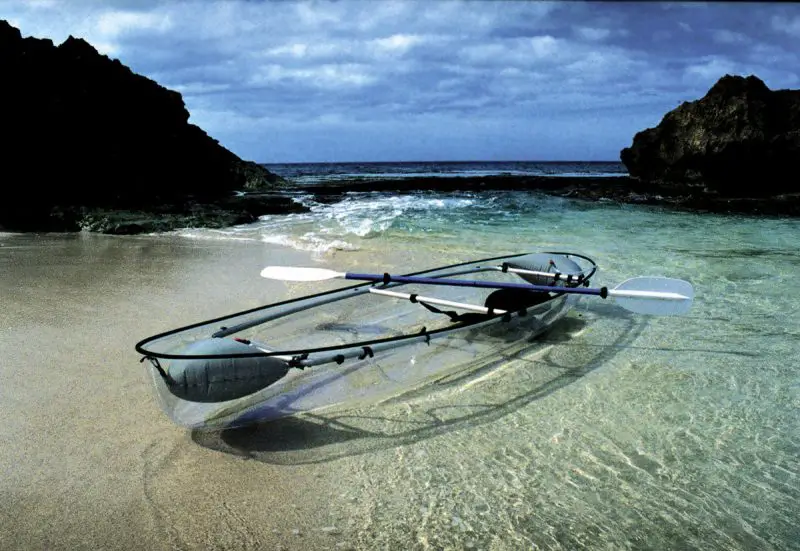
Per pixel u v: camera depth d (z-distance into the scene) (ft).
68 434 11.10
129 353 14.92
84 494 9.41
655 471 10.37
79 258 26.73
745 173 61.77
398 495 9.63
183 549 8.30
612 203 54.65
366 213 46.78
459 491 9.75
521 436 11.49
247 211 45.06
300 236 34.19
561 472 10.31
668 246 30.96
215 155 60.80
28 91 41.27
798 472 10.34
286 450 10.85
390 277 16.65
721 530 8.87
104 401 12.39
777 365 14.89
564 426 11.88
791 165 60.03
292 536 8.64
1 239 32.22
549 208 50.67
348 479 10.03
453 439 11.35
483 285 16.16
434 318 16.70
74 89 44.70
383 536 8.68
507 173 162.91
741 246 31.01
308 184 84.84
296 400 11.64
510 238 33.58
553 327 17.62
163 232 35.86
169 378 10.28
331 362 11.78
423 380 13.51
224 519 8.95
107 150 44.93
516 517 9.13
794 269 24.98
